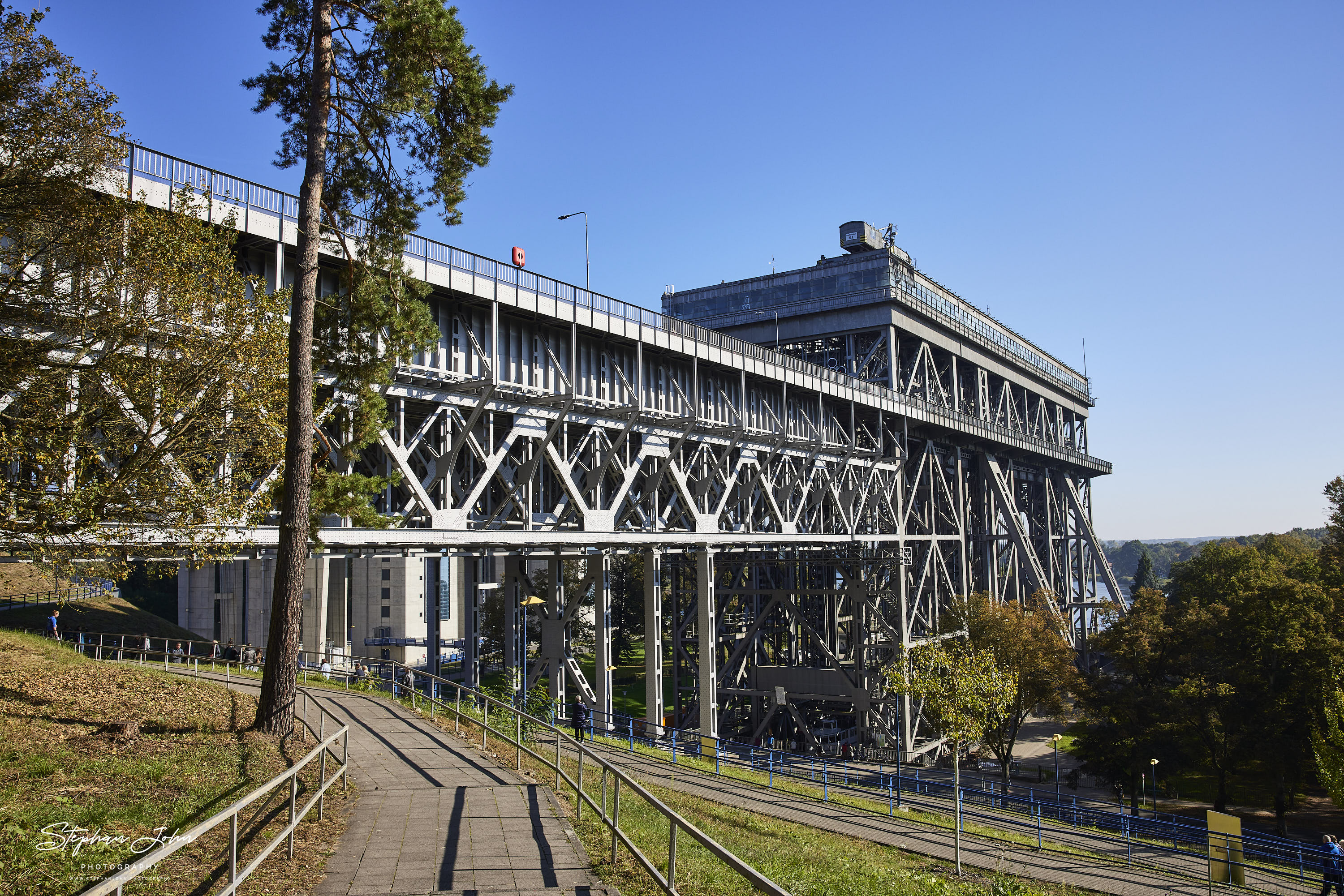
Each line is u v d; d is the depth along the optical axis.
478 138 20.45
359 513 20.41
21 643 22.78
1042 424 96.75
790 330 69.19
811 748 54.06
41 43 15.26
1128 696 46.69
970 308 79.62
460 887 9.49
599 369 36.91
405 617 80.12
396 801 13.62
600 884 9.74
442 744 18.94
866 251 70.69
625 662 93.62
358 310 20.81
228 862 9.20
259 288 22.86
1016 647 50.62
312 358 20.14
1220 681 44.84
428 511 27.42
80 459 16.66
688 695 60.78
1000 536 79.19
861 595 55.69
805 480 51.81
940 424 65.75
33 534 16.34
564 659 37.16
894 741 54.12
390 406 28.12
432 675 23.86
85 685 19.08
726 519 47.06
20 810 10.70
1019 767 59.75
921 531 68.38
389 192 21.16
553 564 37.44
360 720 21.73
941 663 29.20
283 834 9.24
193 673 27.91
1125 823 29.72
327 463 25.02
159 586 82.75
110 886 5.60
